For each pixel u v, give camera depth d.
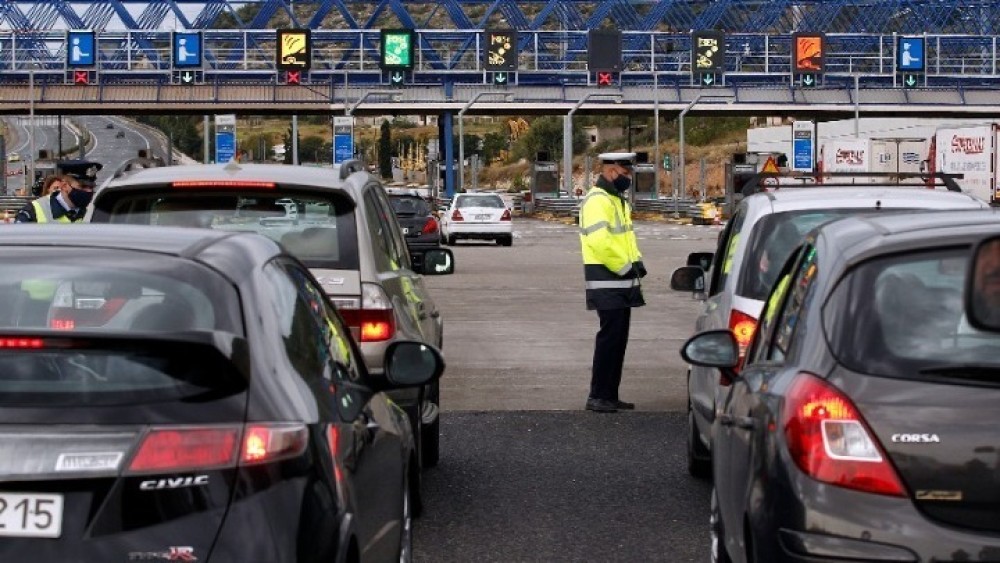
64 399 5.13
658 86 96.38
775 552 6.19
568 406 17.20
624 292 16.39
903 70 91.00
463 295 33.59
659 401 17.61
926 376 6.02
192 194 10.90
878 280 6.33
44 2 91.19
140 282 5.74
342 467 5.95
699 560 10.23
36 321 5.70
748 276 11.48
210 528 5.06
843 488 5.95
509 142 191.50
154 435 5.09
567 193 92.88
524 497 12.29
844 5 97.00
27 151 169.12
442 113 93.38
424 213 47.69
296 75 87.50
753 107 94.19
